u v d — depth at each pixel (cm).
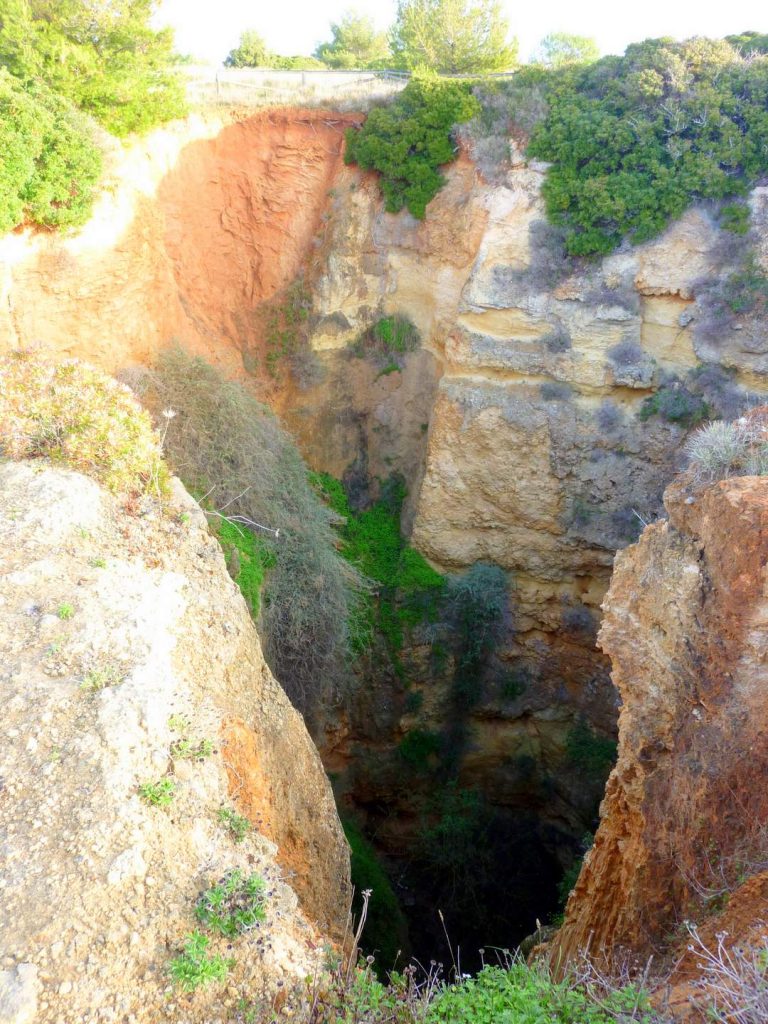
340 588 1255
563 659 1537
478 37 2255
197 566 848
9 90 1083
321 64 2548
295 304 1573
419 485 1543
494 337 1412
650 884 722
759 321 1277
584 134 1354
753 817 626
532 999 495
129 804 553
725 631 683
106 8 1302
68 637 678
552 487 1437
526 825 1583
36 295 1152
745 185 1309
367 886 1316
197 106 1488
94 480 876
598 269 1355
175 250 1450
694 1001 446
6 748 585
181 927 502
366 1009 493
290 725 830
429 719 1536
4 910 490
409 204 1504
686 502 779
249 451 1223
